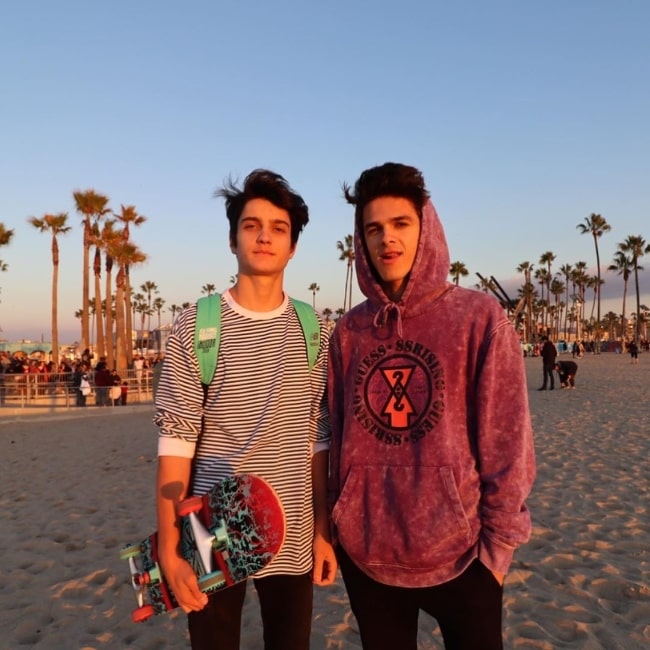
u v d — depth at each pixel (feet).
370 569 5.66
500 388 5.44
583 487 20.58
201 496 5.71
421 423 5.60
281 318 6.34
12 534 18.01
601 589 12.10
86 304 102.47
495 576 5.28
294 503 5.99
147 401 76.48
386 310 5.94
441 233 6.05
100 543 16.60
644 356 178.29
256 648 10.27
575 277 319.27
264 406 6.00
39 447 38.06
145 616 5.64
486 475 5.36
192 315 6.19
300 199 6.57
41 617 11.85
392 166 5.93
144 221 114.83
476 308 5.72
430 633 10.39
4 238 92.48
